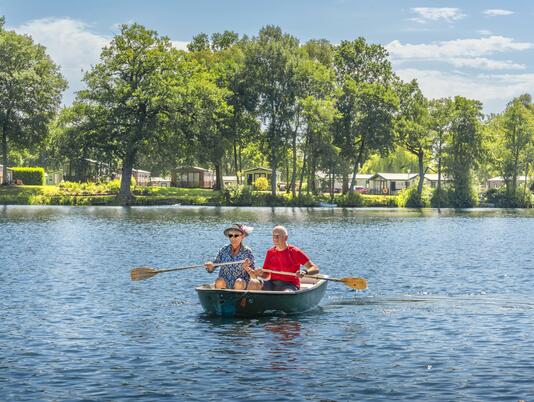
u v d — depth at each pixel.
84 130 80.31
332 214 71.81
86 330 14.19
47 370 11.30
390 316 15.63
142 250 31.25
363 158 101.19
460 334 13.83
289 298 15.37
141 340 13.30
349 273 23.91
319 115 89.25
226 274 15.71
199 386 10.47
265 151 92.75
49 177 124.12
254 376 10.98
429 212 83.06
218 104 83.75
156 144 83.38
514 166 111.25
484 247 35.19
